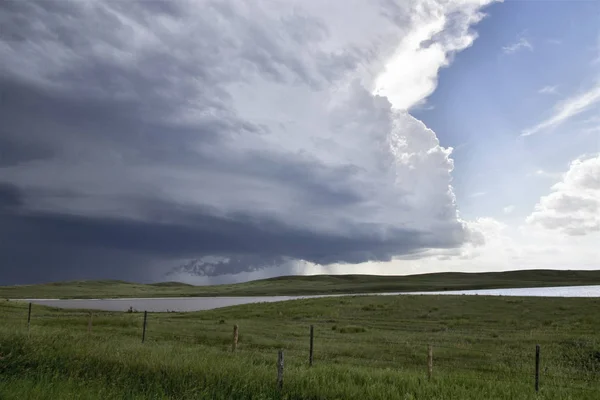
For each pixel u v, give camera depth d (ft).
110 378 37.81
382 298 207.41
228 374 40.45
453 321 137.49
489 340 96.99
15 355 42.98
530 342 93.25
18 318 125.49
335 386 39.78
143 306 336.08
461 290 622.95
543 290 514.27
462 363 71.87
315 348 83.20
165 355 48.37
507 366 69.46
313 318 157.28
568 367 71.72
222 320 137.08
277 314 168.96
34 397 28.68
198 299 512.22
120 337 81.15
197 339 92.22
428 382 45.55
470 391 42.60
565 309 149.38
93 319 122.72
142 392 33.58
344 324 137.18
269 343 89.30
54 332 64.28
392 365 68.44
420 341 96.12
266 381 39.19
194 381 37.14
